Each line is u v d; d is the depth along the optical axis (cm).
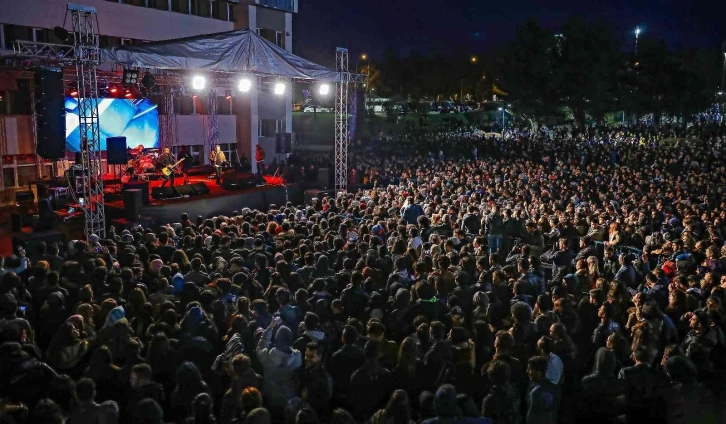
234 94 3381
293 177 2831
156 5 2900
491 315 745
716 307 710
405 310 756
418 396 596
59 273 938
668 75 5831
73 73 2052
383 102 8512
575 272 1030
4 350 584
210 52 1844
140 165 2430
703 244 1100
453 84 8812
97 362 592
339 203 1838
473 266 959
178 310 791
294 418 501
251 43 1969
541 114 5706
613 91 5828
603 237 1362
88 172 1603
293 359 585
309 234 1272
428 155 4044
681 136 5338
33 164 2316
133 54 1636
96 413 498
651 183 2202
